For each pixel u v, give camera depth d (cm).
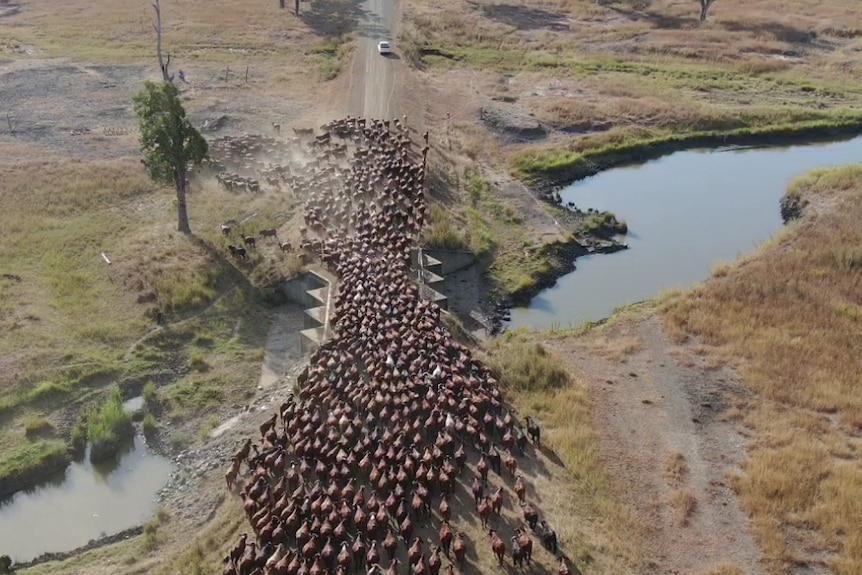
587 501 3409
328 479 3375
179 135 5612
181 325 4903
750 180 7019
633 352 4544
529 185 6775
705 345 4566
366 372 4009
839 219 5922
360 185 5816
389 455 3397
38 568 3325
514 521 3222
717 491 3516
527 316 5100
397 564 2992
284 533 3119
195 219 5962
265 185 6462
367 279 4753
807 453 3675
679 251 5841
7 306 4969
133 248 5572
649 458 3709
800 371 4272
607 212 6325
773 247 5647
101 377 4488
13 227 5853
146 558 3316
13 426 4119
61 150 7194
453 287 5350
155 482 3866
